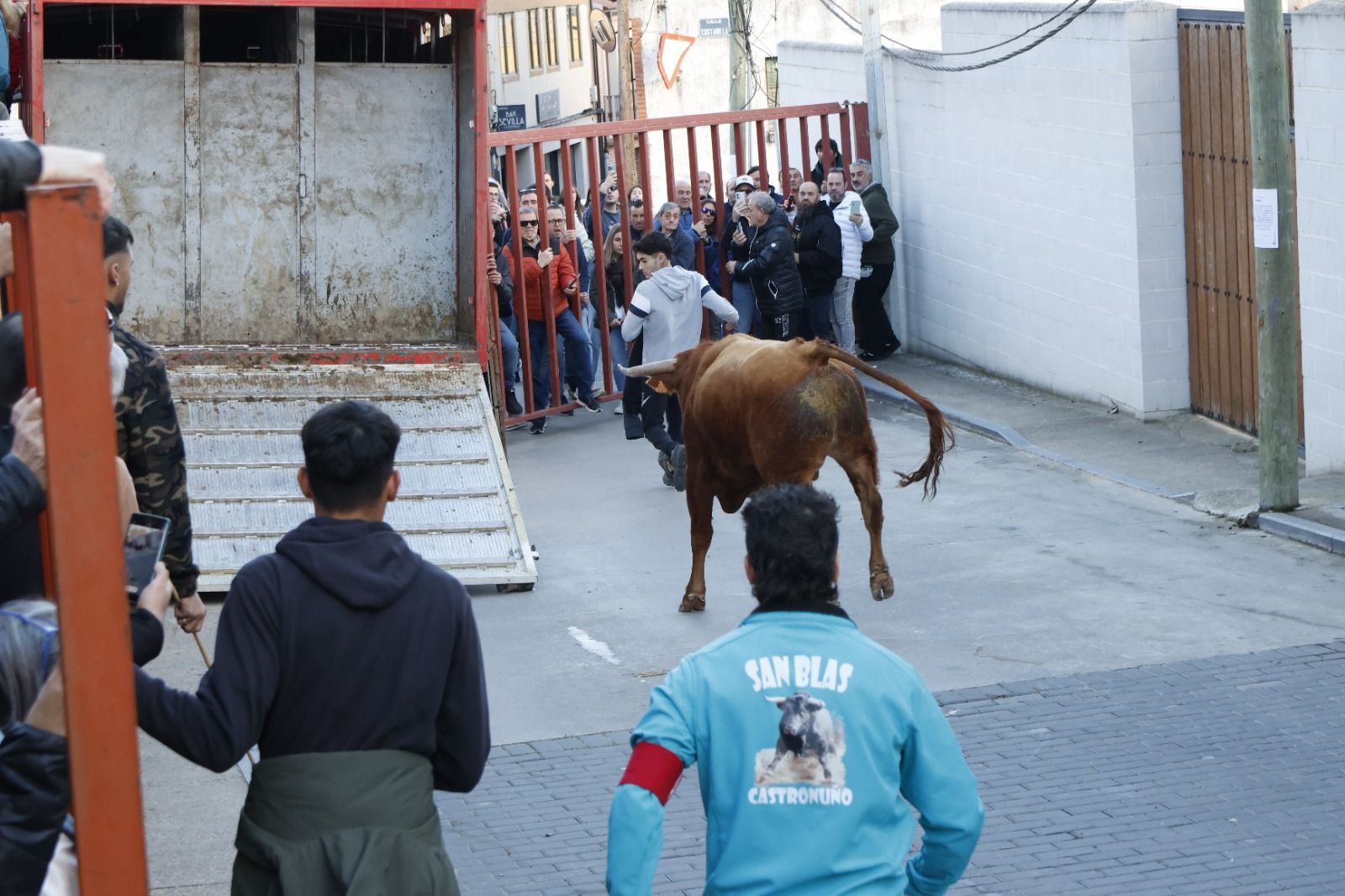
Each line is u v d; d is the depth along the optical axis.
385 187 12.43
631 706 8.39
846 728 3.63
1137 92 14.80
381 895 3.72
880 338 19.19
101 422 2.82
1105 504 12.48
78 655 2.85
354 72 12.25
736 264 17.30
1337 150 12.09
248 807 3.87
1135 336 15.21
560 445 15.66
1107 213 15.44
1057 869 6.35
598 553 11.56
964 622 9.59
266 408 11.12
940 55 18.39
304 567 3.82
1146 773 7.26
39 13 11.14
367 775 3.81
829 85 21.88
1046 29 16.09
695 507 9.95
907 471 13.98
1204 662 8.70
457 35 12.25
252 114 12.16
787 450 9.30
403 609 3.86
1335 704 8.01
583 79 36.44
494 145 15.96
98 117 11.90
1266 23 11.05
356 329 12.53
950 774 3.70
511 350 16.28
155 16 12.66
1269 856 6.40
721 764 3.65
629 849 3.58
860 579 10.62
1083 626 9.42
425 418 11.31
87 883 2.89
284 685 3.80
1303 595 9.88
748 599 10.30
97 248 2.79
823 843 3.59
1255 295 13.98
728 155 34.31
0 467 3.09
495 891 6.34
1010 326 17.55
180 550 5.64
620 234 17.38
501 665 9.10
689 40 31.38
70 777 2.89
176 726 3.67
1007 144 17.14
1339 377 12.40
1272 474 11.51
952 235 18.62
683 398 10.05
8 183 2.76
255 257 12.31
